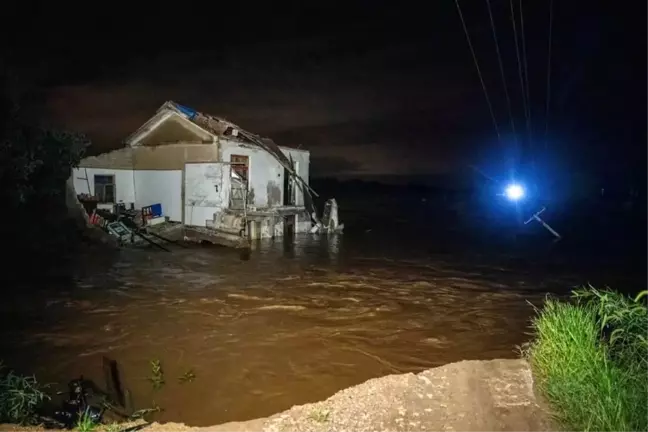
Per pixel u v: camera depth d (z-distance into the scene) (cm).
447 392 642
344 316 1394
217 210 2400
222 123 2541
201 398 856
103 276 1739
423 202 5559
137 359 1023
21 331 1166
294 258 2269
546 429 546
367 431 552
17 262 1788
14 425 602
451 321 1381
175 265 1977
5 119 1827
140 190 2633
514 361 745
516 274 2081
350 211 4809
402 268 2136
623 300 720
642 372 592
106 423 669
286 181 2853
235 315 1361
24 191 1906
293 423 576
